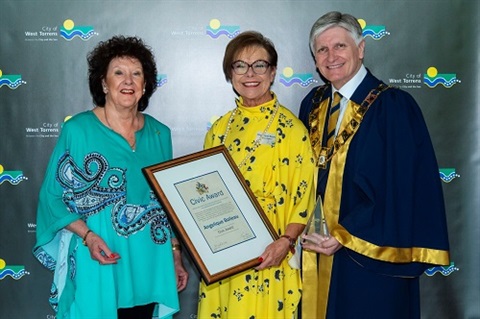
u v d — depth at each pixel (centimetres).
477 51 330
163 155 260
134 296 245
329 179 259
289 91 330
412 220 254
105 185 241
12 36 323
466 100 331
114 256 235
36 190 330
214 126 268
